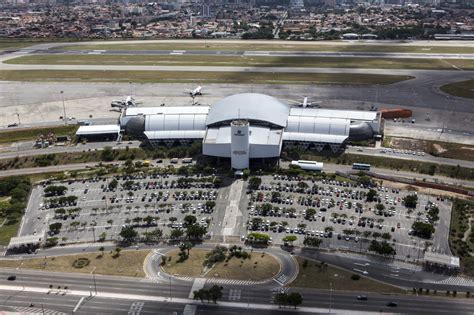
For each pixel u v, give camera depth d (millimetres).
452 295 154250
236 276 164250
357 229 190000
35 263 175125
